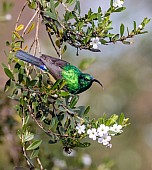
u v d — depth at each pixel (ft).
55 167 36.73
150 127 63.67
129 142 63.21
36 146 24.58
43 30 49.70
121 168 61.62
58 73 24.61
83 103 58.29
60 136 23.95
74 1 25.79
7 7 35.63
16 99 24.43
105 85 60.75
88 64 35.53
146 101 63.00
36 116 24.27
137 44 61.93
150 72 62.34
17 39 27.73
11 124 35.06
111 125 23.85
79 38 25.23
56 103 23.53
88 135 23.88
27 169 33.30
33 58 24.49
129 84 61.72
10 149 34.58
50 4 24.97
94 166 38.40
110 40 25.29
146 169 63.36
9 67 24.58
